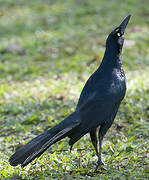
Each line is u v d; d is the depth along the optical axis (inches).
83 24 875.4
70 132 297.1
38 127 436.1
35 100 523.5
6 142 405.7
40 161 331.9
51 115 464.4
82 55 699.4
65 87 561.0
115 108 309.3
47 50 740.7
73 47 745.0
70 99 510.9
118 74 310.0
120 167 315.6
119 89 306.8
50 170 313.7
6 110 497.7
